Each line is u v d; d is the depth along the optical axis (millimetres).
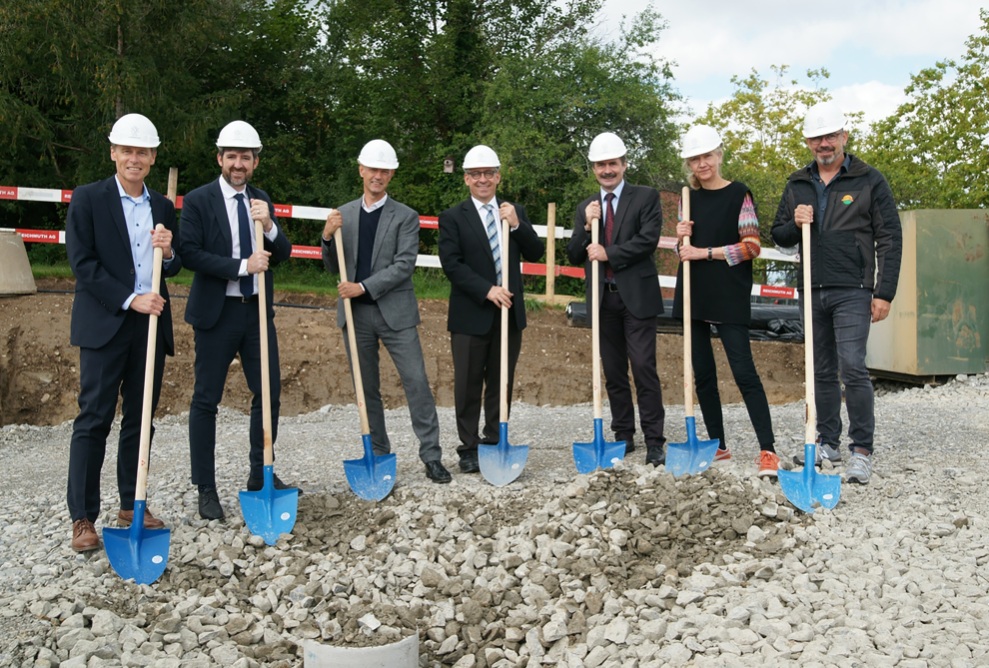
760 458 6066
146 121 5223
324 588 4883
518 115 16859
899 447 7008
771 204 17156
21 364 10750
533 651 4438
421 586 4938
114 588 4816
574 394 11906
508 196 16828
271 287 5895
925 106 24016
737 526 5254
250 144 5645
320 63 19938
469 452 6547
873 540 5117
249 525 5418
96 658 4191
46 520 5789
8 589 4750
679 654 4156
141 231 5320
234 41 18984
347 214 6352
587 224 6527
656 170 16750
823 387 6441
